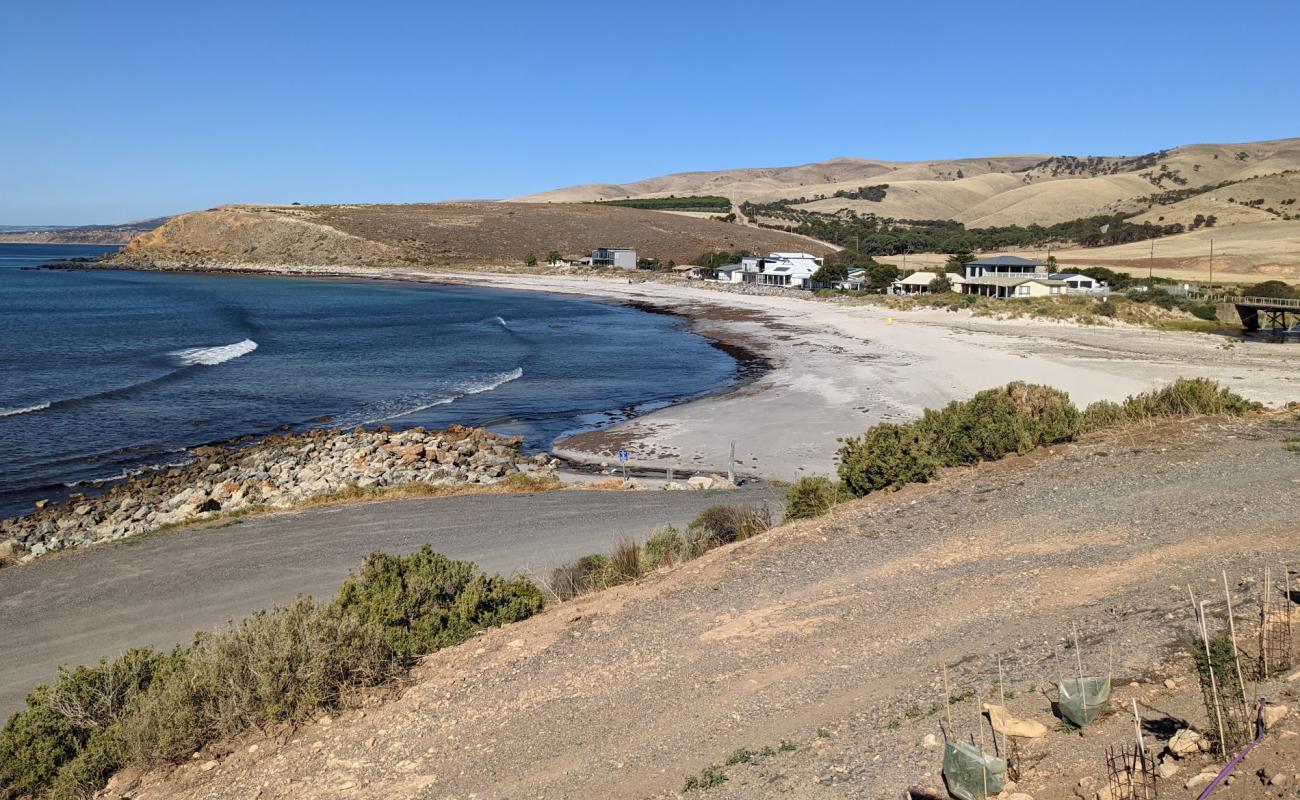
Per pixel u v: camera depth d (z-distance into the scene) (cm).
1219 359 4934
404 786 753
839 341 6425
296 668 933
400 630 1095
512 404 4369
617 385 4891
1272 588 808
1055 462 1514
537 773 737
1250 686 595
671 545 1509
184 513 2448
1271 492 1176
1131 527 1106
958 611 921
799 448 3048
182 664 995
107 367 5544
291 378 5209
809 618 978
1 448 3441
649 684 873
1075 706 607
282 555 1886
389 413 4184
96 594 1703
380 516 2195
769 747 698
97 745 890
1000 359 4931
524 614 1202
